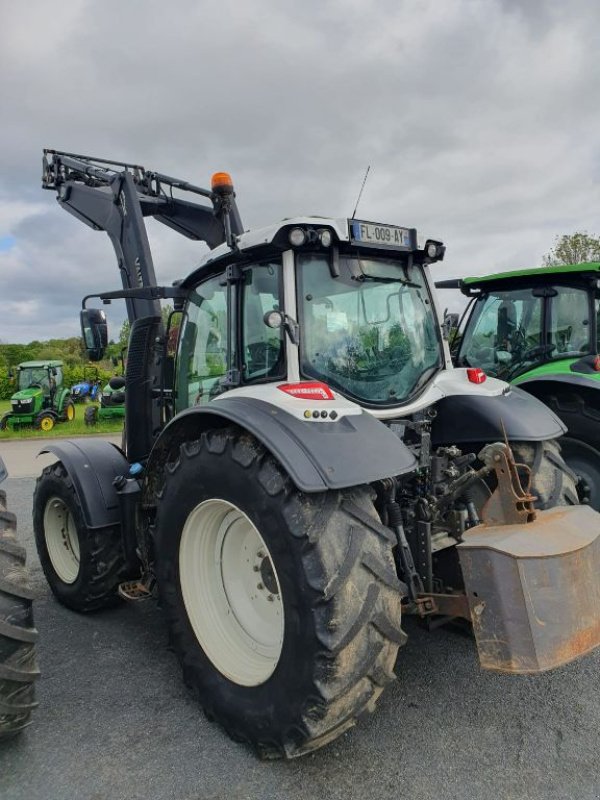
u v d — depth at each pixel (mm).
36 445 14172
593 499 4820
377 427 2623
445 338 3572
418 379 3348
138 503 3656
